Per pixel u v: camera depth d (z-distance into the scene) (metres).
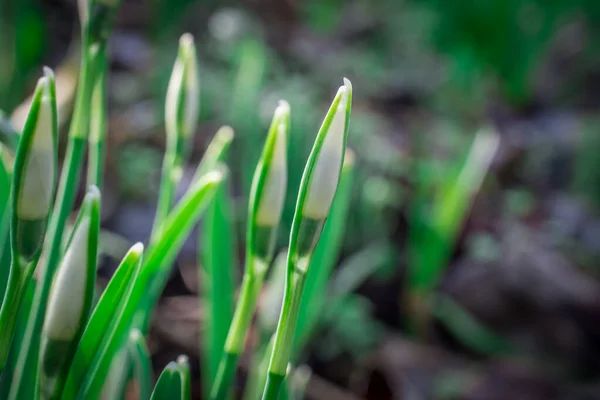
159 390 0.22
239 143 0.77
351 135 0.82
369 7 1.67
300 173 0.68
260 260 0.23
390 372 0.59
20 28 0.81
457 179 0.63
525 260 0.72
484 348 0.66
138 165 0.74
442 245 0.63
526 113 1.33
